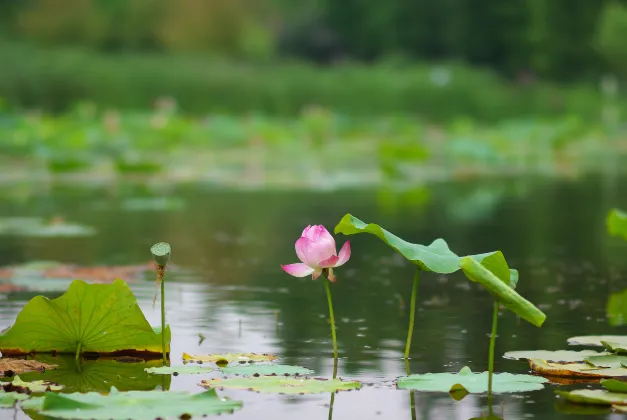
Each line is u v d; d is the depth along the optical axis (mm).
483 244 7504
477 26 42531
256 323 4637
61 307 3854
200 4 41812
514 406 3248
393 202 10945
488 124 32094
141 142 19234
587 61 41250
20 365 3760
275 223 8852
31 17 37750
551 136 24094
